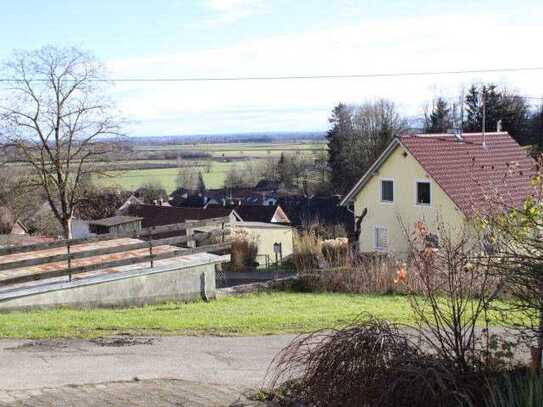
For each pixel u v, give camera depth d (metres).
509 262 5.45
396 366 5.24
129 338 9.70
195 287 15.15
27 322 10.70
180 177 86.81
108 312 12.20
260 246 40.09
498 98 60.31
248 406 6.04
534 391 4.89
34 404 6.17
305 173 83.00
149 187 78.06
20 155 38.84
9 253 12.26
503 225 6.30
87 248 16.27
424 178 32.84
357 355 5.44
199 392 6.64
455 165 33.00
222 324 10.92
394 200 34.59
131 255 15.26
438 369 5.22
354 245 31.64
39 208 46.19
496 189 9.49
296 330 10.48
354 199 36.91
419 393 5.10
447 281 5.89
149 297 14.23
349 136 72.94
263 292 17.34
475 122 62.84
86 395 6.52
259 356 8.61
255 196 81.06
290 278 18.50
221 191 86.06
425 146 33.62
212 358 8.48
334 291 17.92
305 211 60.47
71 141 39.75
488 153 34.94
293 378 6.68
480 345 5.71
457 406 4.98
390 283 17.22
